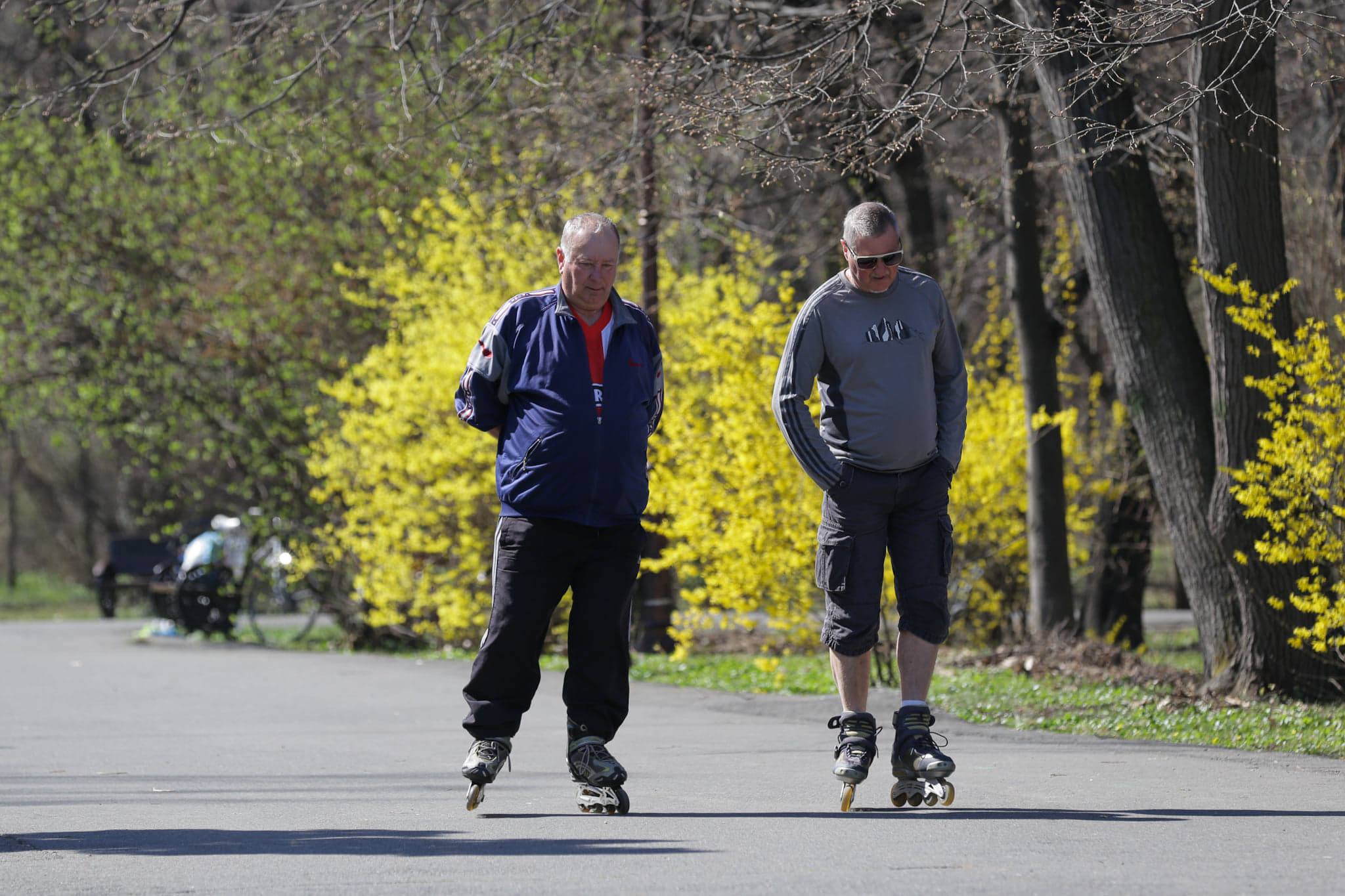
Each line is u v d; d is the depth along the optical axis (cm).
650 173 4791
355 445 5931
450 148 5006
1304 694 3666
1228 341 3634
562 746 2980
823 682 4344
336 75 6419
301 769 2681
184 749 3023
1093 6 3372
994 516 5253
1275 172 3594
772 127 3619
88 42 7331
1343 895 1432
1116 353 3931
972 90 4291
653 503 4809
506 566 1973
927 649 2042
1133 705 3625
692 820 1964
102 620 10119
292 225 6819
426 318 6100
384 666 5197
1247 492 3431
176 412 7238
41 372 7488
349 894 1483
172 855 1748
